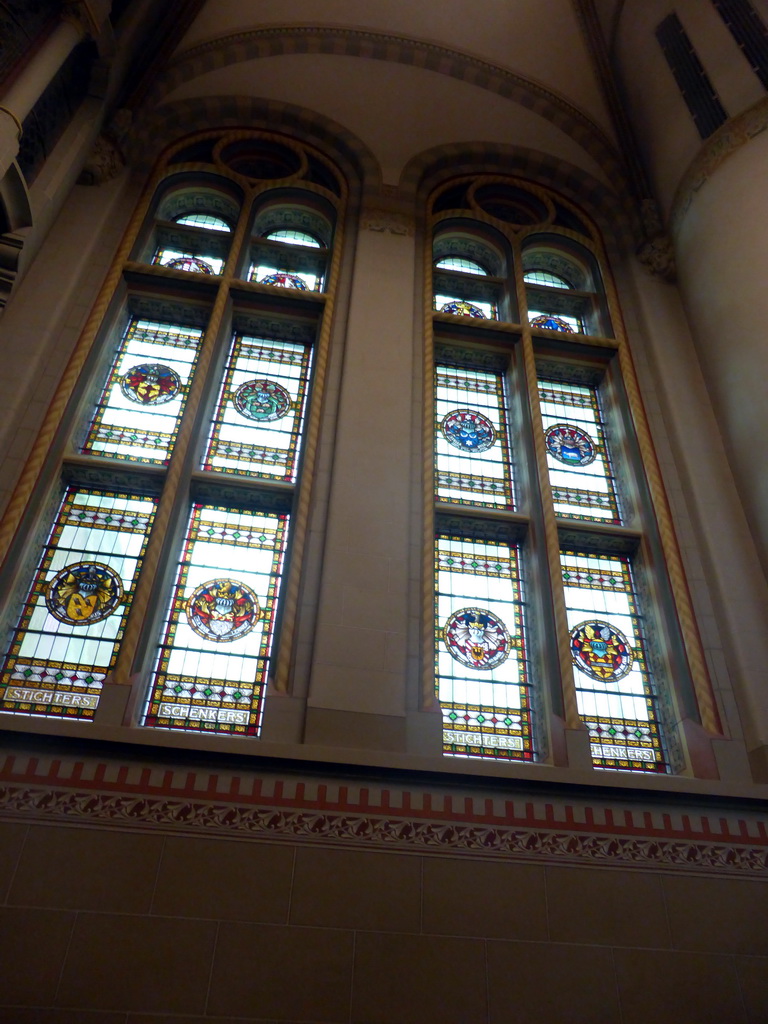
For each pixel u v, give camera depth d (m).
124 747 5.20
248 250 9.30
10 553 6.05
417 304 8.87
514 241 10.08
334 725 5.63
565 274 10.43
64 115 8.34
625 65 11.05
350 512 6.78
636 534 7.54
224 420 7.75
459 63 11.27
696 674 6.46
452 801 5.41
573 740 5.99
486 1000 4.73
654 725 6.57
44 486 6.57
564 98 11.32
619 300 9.63
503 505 7.72
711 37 9.67
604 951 5.00
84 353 7.36
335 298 8.69
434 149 10.78
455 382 8.72
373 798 5.34
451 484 7.76
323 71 11.05
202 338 8.38
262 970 4.63
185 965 4.58
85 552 6.59
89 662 6.02
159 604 6.29
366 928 4.86
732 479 7.77
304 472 7.04
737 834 5.58
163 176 9.62
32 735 5.13
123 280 8.35
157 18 10.27
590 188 10.95
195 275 8.52
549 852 5.31
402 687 5.91
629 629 7.14
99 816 4.98
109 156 9.01
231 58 10.77
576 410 8.80
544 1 11.20
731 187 8.83
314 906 4.89
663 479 7.78
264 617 6.52
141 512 6.94
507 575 7.26
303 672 5.94
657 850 5.44
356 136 10.69
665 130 10.19
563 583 7.30
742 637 6.62
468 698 6.41
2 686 5.76
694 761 6.09
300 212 10.05
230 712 5.97
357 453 7.20
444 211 10.16
